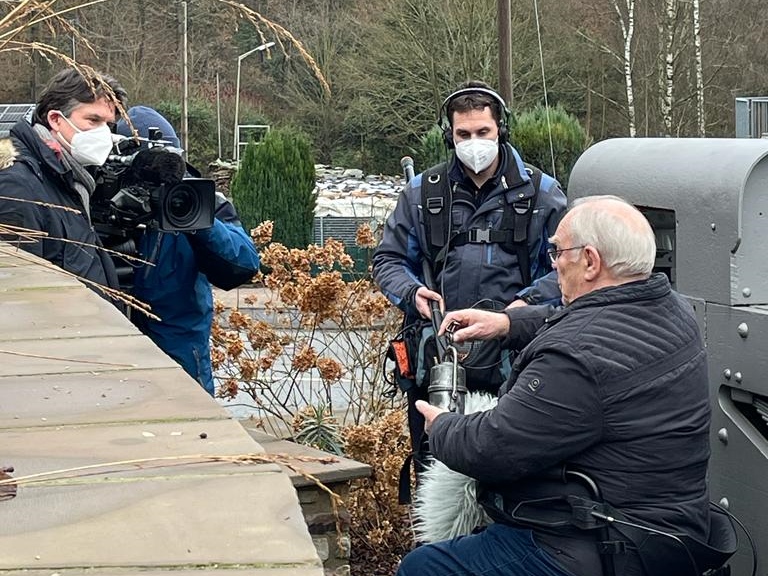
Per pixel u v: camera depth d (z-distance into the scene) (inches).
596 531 100.0
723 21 1190.9
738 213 113.1
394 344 148.5
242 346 217.8
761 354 111.0
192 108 1304.1
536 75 1186.0
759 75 1187.9
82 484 57.8
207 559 48.1
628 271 103.2
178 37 1095.6
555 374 99.9
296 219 816.3
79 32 84.1
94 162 128.1
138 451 63.5
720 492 119.1
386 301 221.5
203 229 140.6
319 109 1302.9
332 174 1275.8
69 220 129.3
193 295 151.6
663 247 132.0
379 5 1160.2
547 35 1189.7
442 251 145.7
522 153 747.4
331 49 1186.0
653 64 1195.9
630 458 99.6
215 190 140.8
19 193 125.1
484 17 1131.3
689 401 101.5
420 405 110.1
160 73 1218.0
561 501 101.4
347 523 152.6
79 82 127.0
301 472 61.3
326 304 216.8
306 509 149.9
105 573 46.8
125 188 134.7
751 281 115.2
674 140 130.2
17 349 89.7
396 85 1173.1
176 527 51.8
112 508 54.4
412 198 149.3
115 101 85.8
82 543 49.9
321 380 251.1
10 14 78.7
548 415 99.3
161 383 79.4
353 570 189.6
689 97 1132.5
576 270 105.5
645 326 101.5
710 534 106.9
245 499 55.4
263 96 1341.0
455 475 112.7
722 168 116.0
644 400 99.5
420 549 108.1
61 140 128.1
